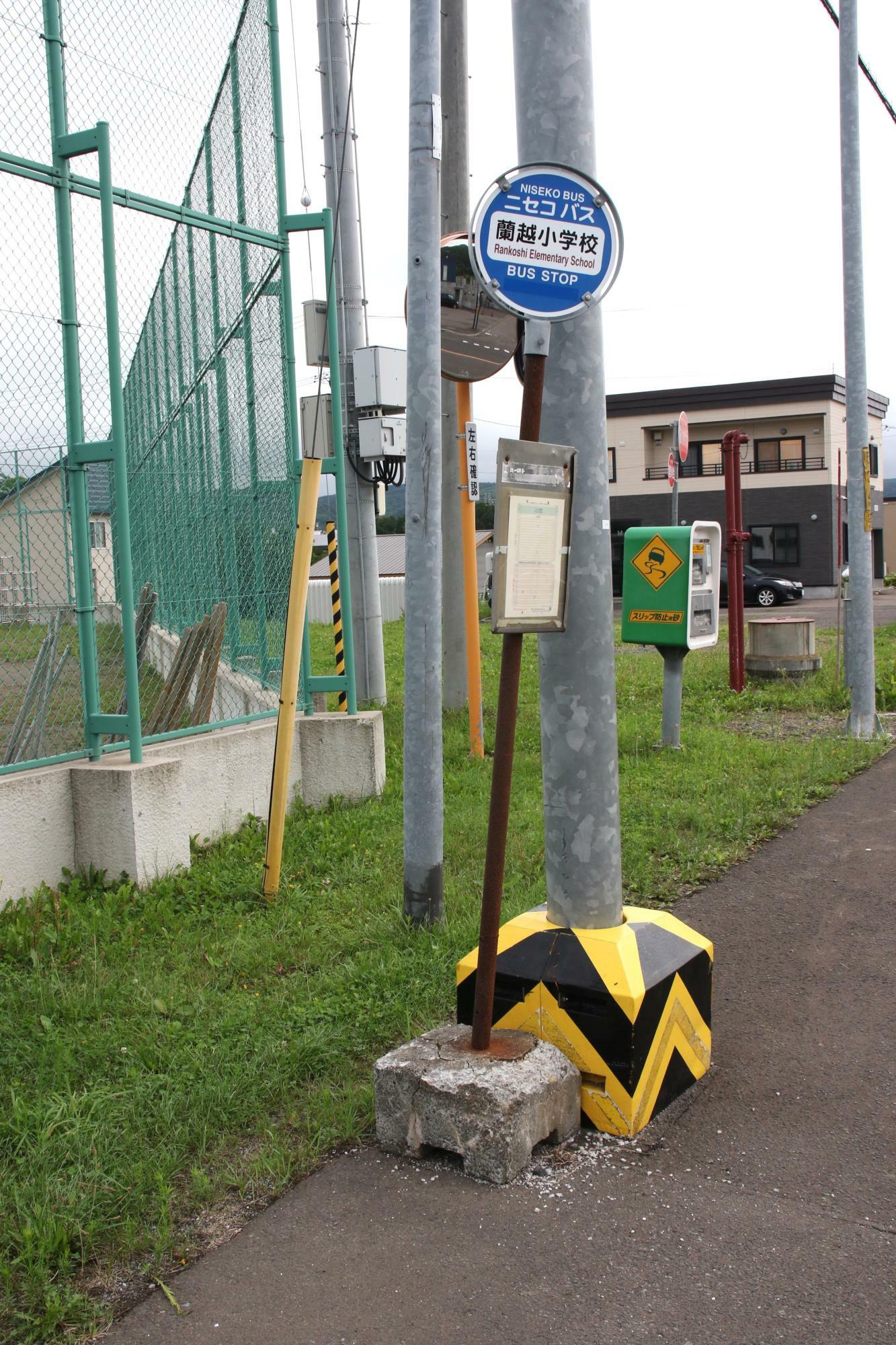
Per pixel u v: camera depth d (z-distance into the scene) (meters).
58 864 5.66
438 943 4.78
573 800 3.70
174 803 5.88
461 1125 3.18
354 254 10.62
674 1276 2.74
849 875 5.93
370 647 11.07
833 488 40.56
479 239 3.16
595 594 3.67
